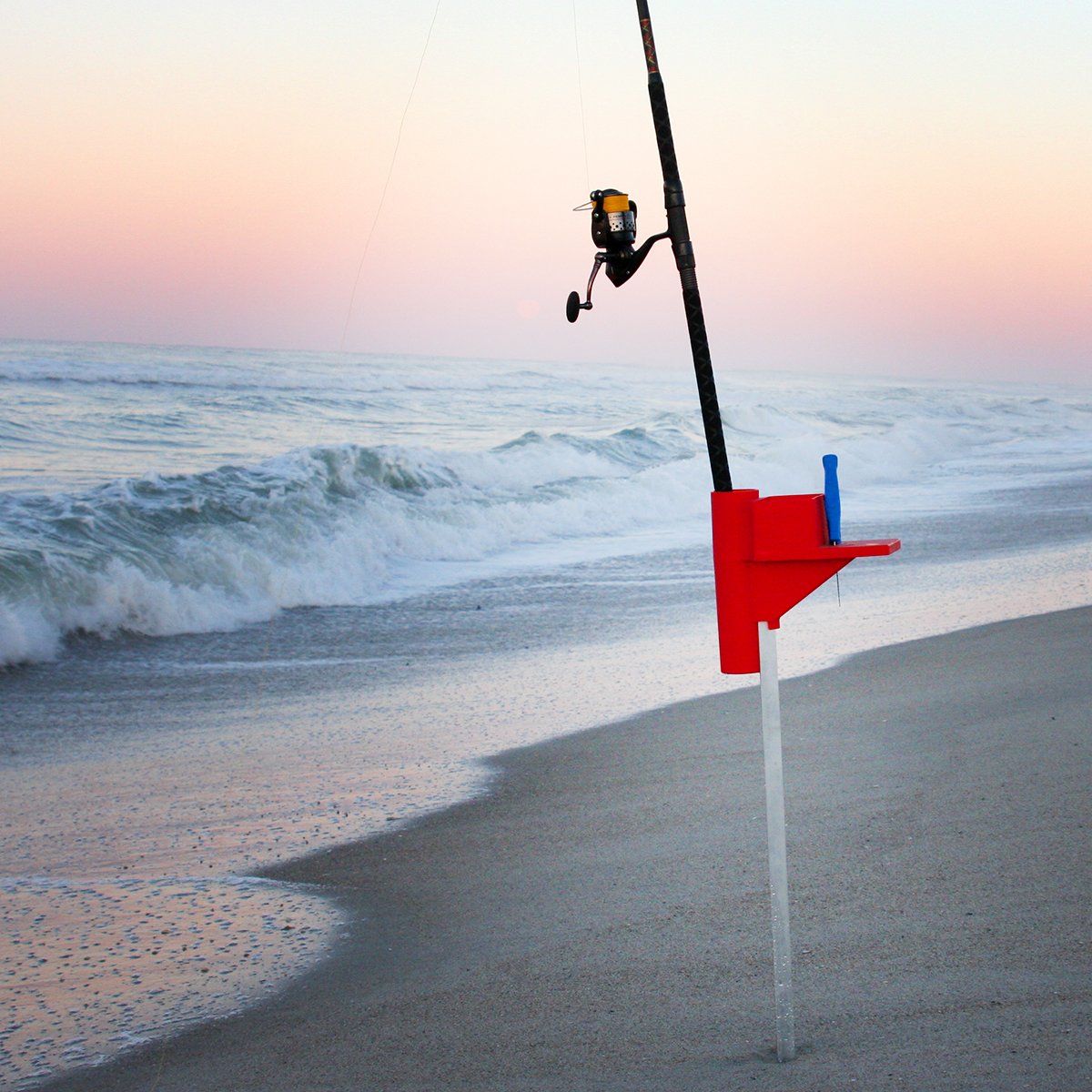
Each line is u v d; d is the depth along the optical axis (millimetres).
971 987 3623
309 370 32344
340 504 15031
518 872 5105
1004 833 5012
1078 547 14672
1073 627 9648
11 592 10086
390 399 31734
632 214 3508
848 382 59719
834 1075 3143
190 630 10797
